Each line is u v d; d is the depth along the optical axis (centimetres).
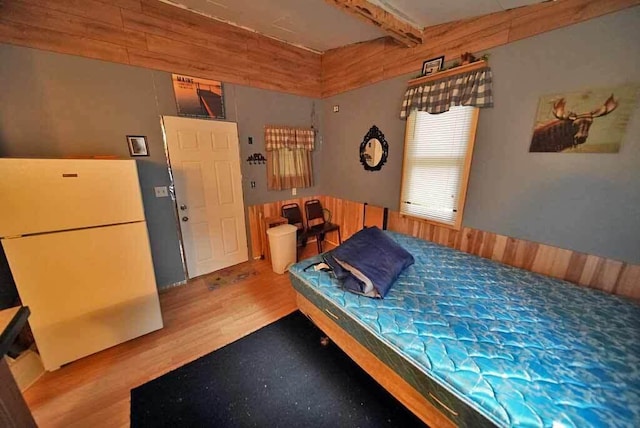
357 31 275
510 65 197
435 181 264
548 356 116
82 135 218
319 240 372
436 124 254
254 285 291
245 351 191
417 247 252
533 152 195
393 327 139
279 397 154
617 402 93
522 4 182
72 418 142
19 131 194
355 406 148
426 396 118
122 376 169
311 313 207
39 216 154
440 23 231
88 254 174
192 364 178
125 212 184
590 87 164
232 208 326
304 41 321
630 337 127
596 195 172
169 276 285
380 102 305
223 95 292
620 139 158
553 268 197
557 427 85
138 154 247
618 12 149
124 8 219
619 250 167
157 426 138
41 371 169
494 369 109
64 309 170
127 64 229
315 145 397
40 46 192
